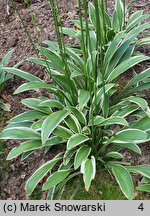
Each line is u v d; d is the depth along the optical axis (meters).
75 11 0.77
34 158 0.58
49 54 0.59
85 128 0.53
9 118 0.63
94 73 0.55
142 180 0.52
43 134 0.50
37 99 0.58
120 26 0.67
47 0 0.80
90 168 0.48
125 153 0.57
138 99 0.53
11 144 0.60
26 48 0.72
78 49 0.65
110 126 0.59
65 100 0.57
